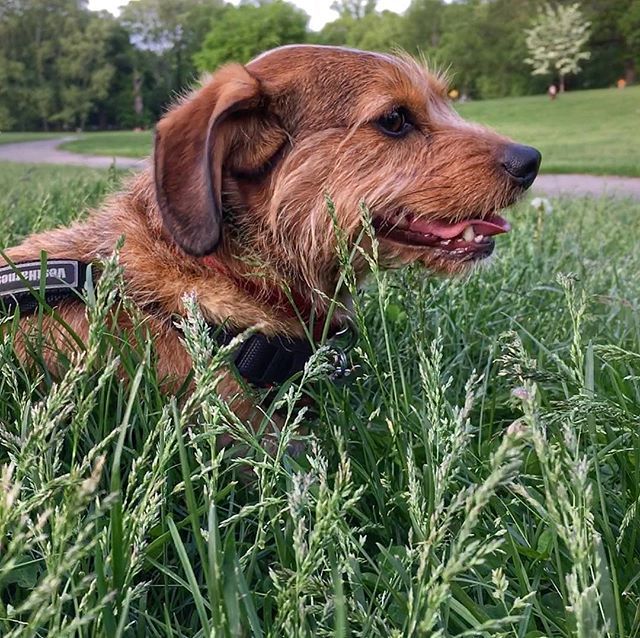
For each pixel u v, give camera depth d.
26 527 0.24
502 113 6.23
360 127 0.39
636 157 3.17
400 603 0.21
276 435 0.29
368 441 0.32
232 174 0.38
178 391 0.32
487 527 0.27
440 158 0.39
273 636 0.18
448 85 0.44
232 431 0.26
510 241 0.79
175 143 0.35
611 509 0.28
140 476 0.27
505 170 0.39
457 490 0.28
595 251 0.82
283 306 0.38
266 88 0.37
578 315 0.29
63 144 6.16
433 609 0.15
